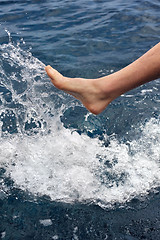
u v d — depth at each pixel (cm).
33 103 277
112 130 264
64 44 397
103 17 481
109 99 173
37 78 301
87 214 187
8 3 541
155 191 205
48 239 169
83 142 253
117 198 201
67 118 278
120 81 163
